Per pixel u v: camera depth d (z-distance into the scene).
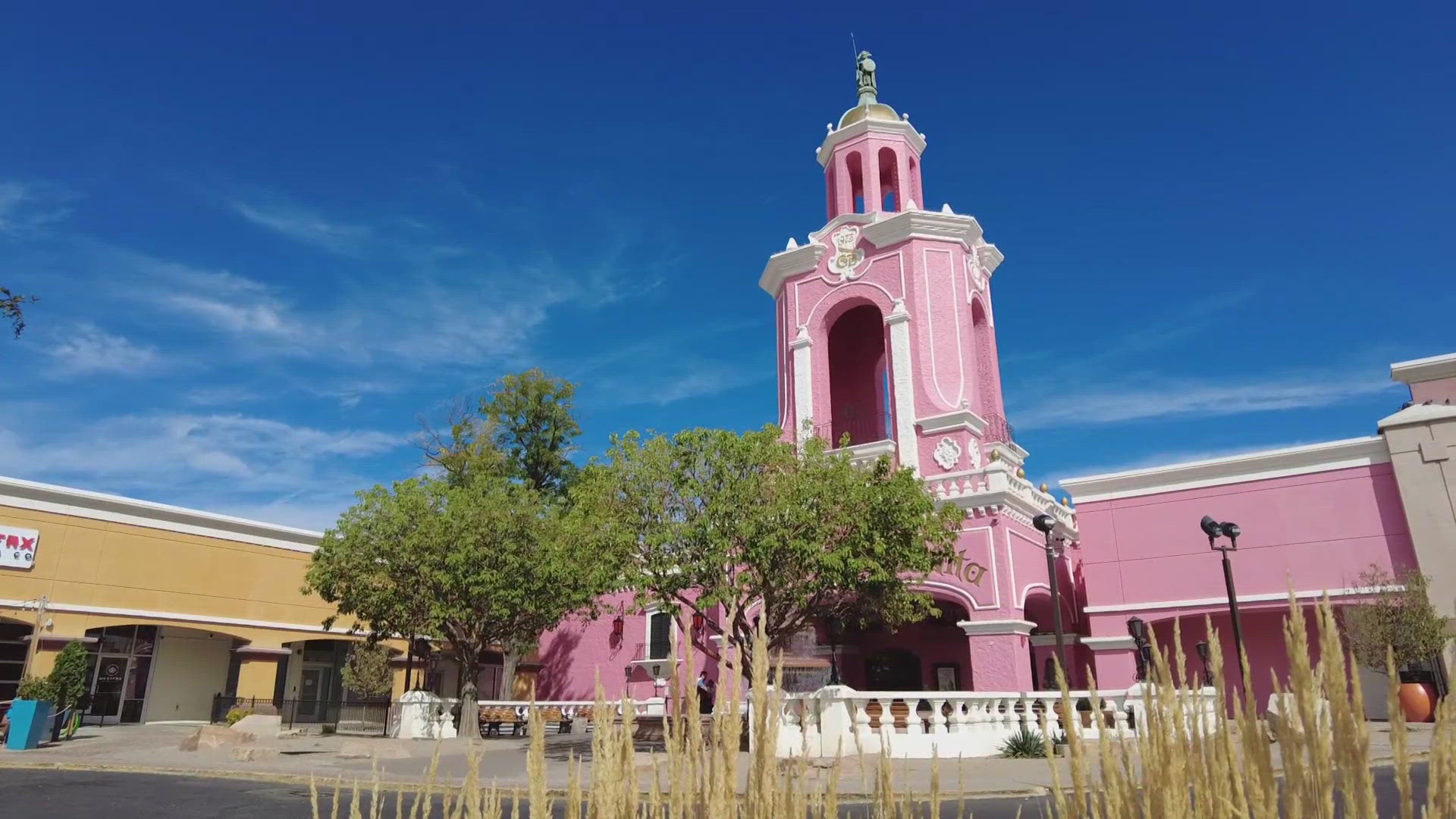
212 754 19.05
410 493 25.16
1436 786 2.04
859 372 32.22
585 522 18.39
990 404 28.78
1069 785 12.45
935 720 17.14
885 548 17.36
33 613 25.19
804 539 17.19
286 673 31.06
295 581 31.72
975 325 30.03
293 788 13.95
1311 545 21.12
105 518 27.08
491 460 35.00
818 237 30.00
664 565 17.56
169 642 29.06
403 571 24.25
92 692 26.83
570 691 32.28
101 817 11.25
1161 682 2.48
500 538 24.53
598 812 2.40
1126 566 23.30
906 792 2.90
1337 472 21.33
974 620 21.78
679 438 18.56
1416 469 20.17
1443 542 19.45
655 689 28.91
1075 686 24.94
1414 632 17.59
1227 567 17.41
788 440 27.97
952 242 28.19
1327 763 2.01
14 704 19.66
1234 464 22.47
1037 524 17.75
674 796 2.44
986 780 13.20
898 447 25.97
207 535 29.48
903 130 31.36
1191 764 2.40
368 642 26.19
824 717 16.80
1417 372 22.52
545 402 38.44
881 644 27.91
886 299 27.83
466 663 24.81
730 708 2.47
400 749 19.09
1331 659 2.04
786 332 29.88
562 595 24.30
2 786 13.73
